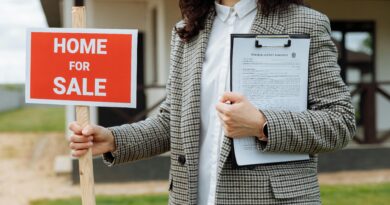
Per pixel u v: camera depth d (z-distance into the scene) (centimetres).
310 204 177
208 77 183
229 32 184
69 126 196
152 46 1047
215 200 176
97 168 836
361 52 1023
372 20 1022
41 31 200
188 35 188
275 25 179
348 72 1020
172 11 920
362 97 955
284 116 169
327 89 177
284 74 175
